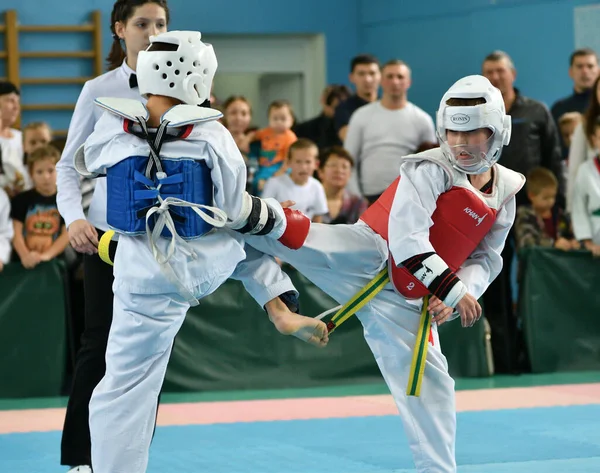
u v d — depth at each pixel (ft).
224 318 28.58
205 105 14.25
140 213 13.20
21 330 27.32
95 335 16.29
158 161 13.15
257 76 51.44
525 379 30.09
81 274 28.32
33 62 44.52
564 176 33.01
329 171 30.40
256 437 21.56
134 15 15.99
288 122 34.32
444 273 13.89
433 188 14.24
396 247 14.05
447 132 14.35
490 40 46.14
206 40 49.49
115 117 13.57
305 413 24.79
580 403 25.70
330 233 14.69
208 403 26.40
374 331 14.75
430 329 14.55
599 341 31.32
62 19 44.80
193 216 13.26
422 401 14.32
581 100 36.81
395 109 31.63
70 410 16.29
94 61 45.16
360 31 51.29
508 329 31.14
